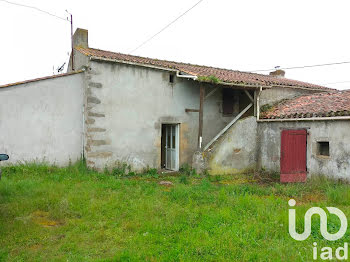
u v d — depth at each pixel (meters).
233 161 10.16
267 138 10.43
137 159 9.41
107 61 8.73
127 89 9.17
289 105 10.79
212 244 3.87
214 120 11.37
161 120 9.92
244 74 13.33
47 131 8.45
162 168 11.16
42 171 7.78
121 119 9.07
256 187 7.57
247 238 4.10
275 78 14.18
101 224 4.61
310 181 8.39
